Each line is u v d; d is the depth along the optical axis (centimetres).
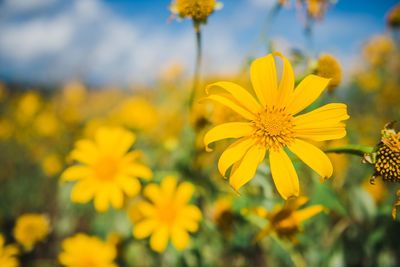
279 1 26
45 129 71
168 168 35
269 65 15
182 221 29
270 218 23
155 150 42
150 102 67
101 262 34
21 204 56
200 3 23
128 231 36
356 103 73
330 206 23
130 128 48
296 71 23
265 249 34
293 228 22
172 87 60
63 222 46
